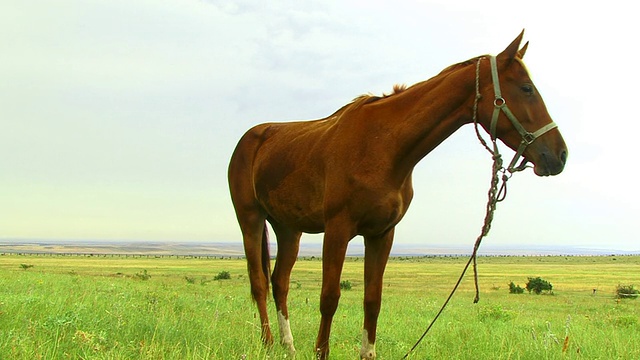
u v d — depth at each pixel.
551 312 21.30
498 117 5.04
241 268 89.12
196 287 23.78
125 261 126.19
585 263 160.00
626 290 41.03
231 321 8.20
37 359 4.27
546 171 4.86
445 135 5.29
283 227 6.90
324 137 5.75
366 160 5.21
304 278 56.84
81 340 4.93
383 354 6.18
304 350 5.94
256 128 7.37
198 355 4.91
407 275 79.25
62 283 15.23
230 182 7.42
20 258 121.62
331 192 5.33
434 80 5.35
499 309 13.79
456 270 102.25
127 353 4.82
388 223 5.30
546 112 4.98
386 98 5.55
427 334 8.39
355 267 102.19
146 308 8.31
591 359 6.35
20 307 6.54
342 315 11.62
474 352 6.52
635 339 8.35
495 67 5.09
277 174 6.27
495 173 5.12
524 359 6.33
